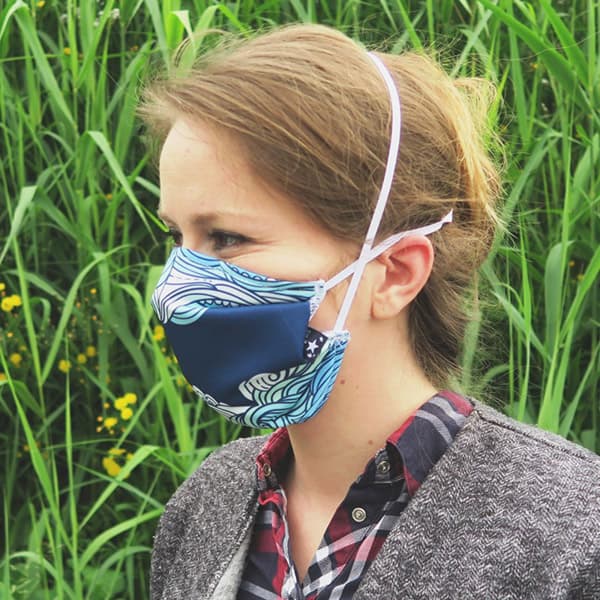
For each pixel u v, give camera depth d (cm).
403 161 125
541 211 313
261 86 120
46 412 325
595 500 115
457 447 123
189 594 144
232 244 125
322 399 125
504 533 115
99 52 349
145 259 334
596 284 296
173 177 124
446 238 132
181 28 294
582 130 295
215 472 155
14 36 347
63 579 281
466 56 290
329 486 132
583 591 110
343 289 124
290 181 119
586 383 293
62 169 313
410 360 130
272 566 135
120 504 304
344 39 130
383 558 118
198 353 127
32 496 322
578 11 336
